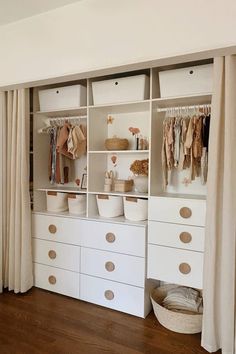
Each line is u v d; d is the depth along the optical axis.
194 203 1.97
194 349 1.85
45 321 2.16
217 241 1.77
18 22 2.35
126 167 2.67
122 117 2.67
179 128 2.15
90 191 2.49
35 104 2.71
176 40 1.74
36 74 2.27
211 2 1.63
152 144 2.21
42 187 2.82
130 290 2.24
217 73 1.74
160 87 2.15
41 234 2.66
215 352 1.83
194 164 2.12
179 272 2.04
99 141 2.61
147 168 2.40
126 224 2.23
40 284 2.69
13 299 2.50
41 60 2.24
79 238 2.45
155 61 1.84
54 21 2.17
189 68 2.02
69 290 2.53
